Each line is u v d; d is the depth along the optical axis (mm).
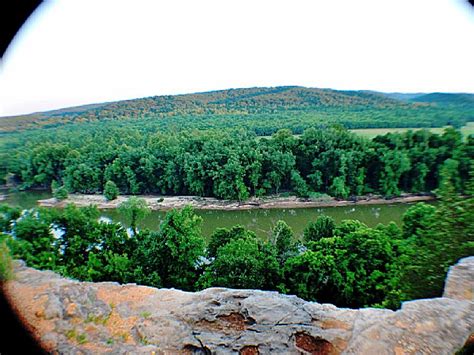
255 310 8656
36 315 8047
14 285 9305
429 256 12969
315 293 17250
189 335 7969
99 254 20797
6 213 22016
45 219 21031
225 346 7613
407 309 7863
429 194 46969
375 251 17062
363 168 47812
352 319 8219
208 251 22578
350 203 46688
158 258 19906
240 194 48219
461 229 12758
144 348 7402
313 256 17312
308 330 7895
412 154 46969
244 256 17516
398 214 41188
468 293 8070
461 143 41906
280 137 56438
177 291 9766
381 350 7051
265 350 7527
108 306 8875
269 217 42531
